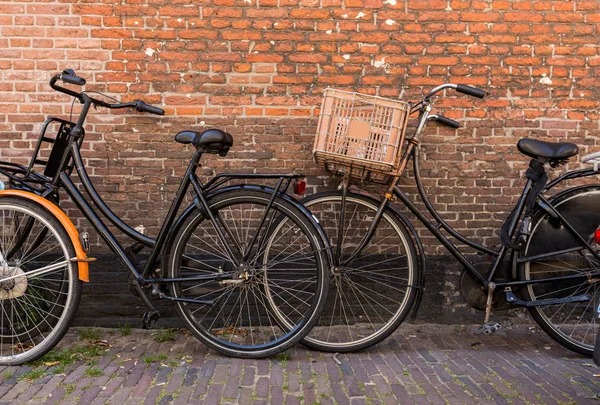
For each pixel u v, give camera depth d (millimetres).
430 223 4121
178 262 3787
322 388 3262
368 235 3990
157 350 3865
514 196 4410
